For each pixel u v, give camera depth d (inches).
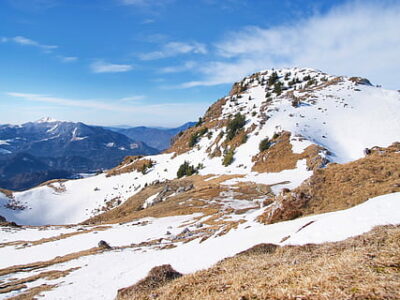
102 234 2025.1
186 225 1904.5
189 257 708.0
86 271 1088.2
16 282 1051.9
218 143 5728.3
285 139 4114.2
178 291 417.7
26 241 2165.4
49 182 7524.6
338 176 995.3
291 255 495.5
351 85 6683.1
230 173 4055.1
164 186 4525.1
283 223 801.6
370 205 586.2
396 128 4050.2
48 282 1000.2
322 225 584.7
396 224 469.4
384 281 248.1
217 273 476.7
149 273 655.8
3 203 5807.1
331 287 259.4
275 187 2733.8
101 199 6333.7
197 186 3774.6
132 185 6412.4
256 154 4229.8
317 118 4899.1
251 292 307.0
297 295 263.9
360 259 325.7
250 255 587.5
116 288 708.7
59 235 2304.4
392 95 5639.8
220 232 1099.9
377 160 1041.5
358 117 4707.2
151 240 1660.9
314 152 3390.7
